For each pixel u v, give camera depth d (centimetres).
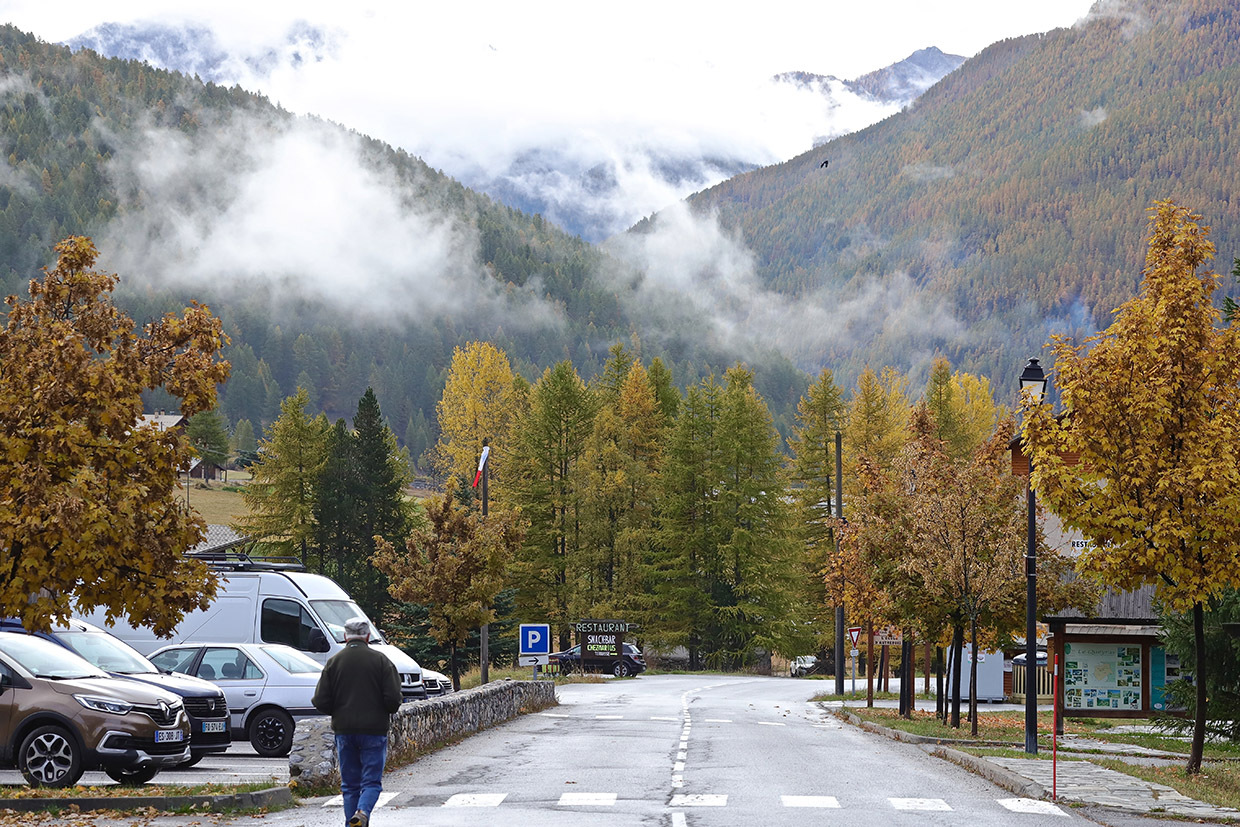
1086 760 2042
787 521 7838
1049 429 1956
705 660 7581
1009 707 4116
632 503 7750
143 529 1391
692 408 7900
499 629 6378
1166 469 1864
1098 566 1922
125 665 1838
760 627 7406
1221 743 2708
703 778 1680
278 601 2545
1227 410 1888
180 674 1978
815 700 4506
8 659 1541
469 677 4853
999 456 3142
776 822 1270
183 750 1583
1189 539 1844
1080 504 1917
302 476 7612
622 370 9862
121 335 1443
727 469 7788
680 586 7612
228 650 2130
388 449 7681
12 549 1325
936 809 1412
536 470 8019
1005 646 3241
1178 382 1870
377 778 1155
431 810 1357
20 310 1423
